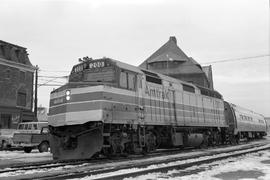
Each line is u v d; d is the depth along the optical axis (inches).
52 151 549.6
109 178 329.1
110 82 546.6
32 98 1505.9
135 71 599.5
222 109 1007.0
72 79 595.2
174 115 700.7
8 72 1384.1
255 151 698.2
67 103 527.2
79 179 334.3
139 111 585.9
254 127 1477.6
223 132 1010.1
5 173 398.9
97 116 496.7
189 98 784.3
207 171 406.3
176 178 349.1
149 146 616.7
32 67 1498.5
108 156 562.6
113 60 566.3
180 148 820.0
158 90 659.4
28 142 857.5
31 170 423.5
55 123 542.3
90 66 578.6
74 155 515.8
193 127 793.6
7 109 1350.9
